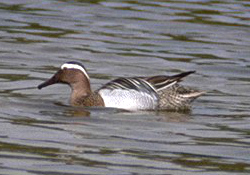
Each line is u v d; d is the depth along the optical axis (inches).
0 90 690.2
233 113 637.9
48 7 1019.3
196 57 839.1
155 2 1055.6
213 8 1025.5
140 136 560.4
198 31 934.4
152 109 646.5
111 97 650.8
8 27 920.9
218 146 538.9
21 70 767.7
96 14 995.3
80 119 604.7
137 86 649.0
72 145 528.4
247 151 528.7
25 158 493.4
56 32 910.4
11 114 610.9
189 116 625.6
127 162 493.7
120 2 1053.2
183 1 1060.5
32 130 564.1
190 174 473.7
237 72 789.2
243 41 902.4
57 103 658.2
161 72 778.8
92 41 880.9
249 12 1010.1
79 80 661.3
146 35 913.5
